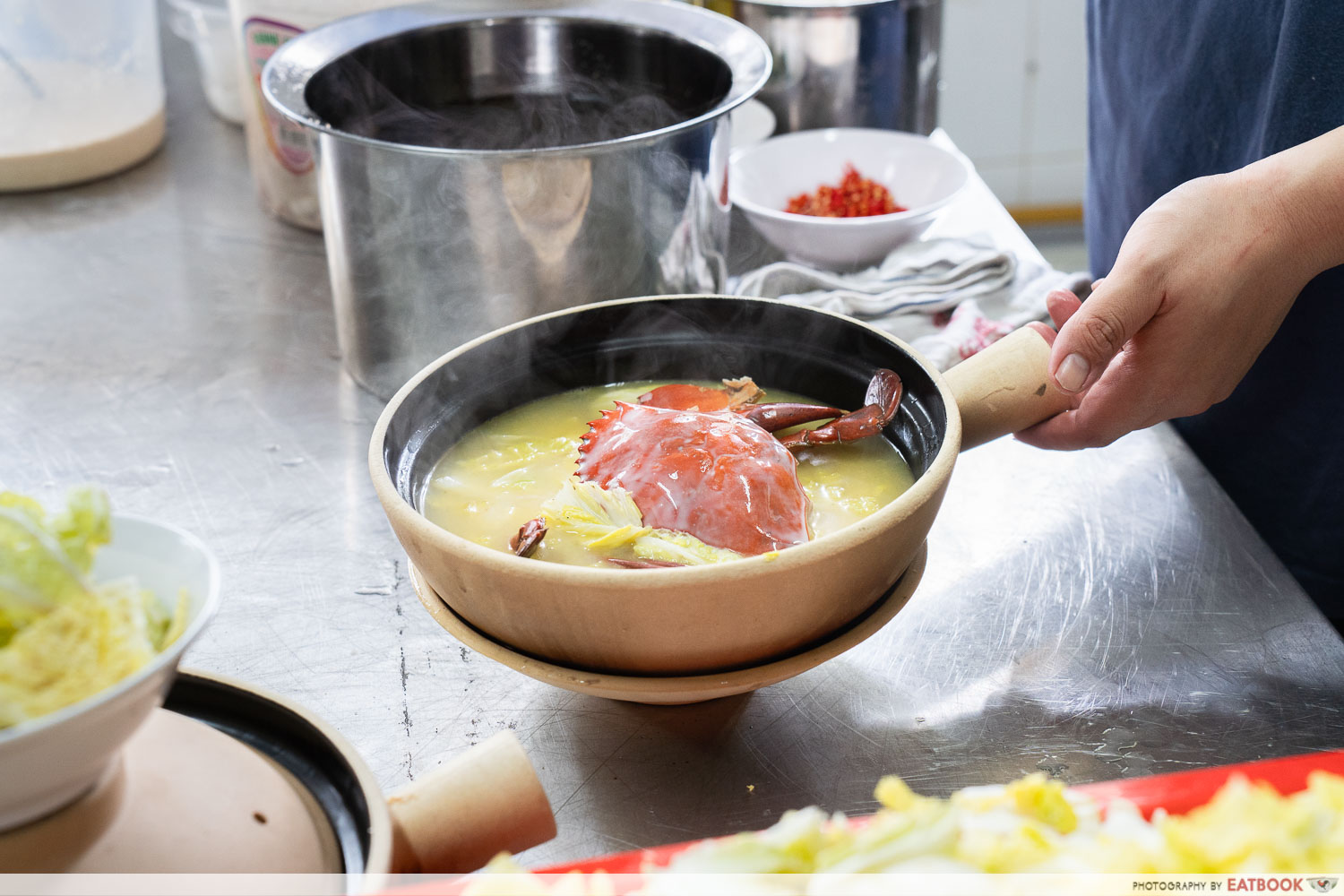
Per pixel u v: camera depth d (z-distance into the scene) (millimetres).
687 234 995
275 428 1052
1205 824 504
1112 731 702
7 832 457
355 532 909
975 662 763
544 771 683
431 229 934
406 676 758
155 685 438
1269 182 808
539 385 838
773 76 1505
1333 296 1036
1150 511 917
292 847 487
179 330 1232
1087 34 1317
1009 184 3357
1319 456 1123
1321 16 954
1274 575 839
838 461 765
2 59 1471
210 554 493
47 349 1196
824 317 807
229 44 1639
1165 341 822
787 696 735
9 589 432
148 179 1604
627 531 673
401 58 1141
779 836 500
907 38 1489
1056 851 494
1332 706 717
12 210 1517
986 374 797
